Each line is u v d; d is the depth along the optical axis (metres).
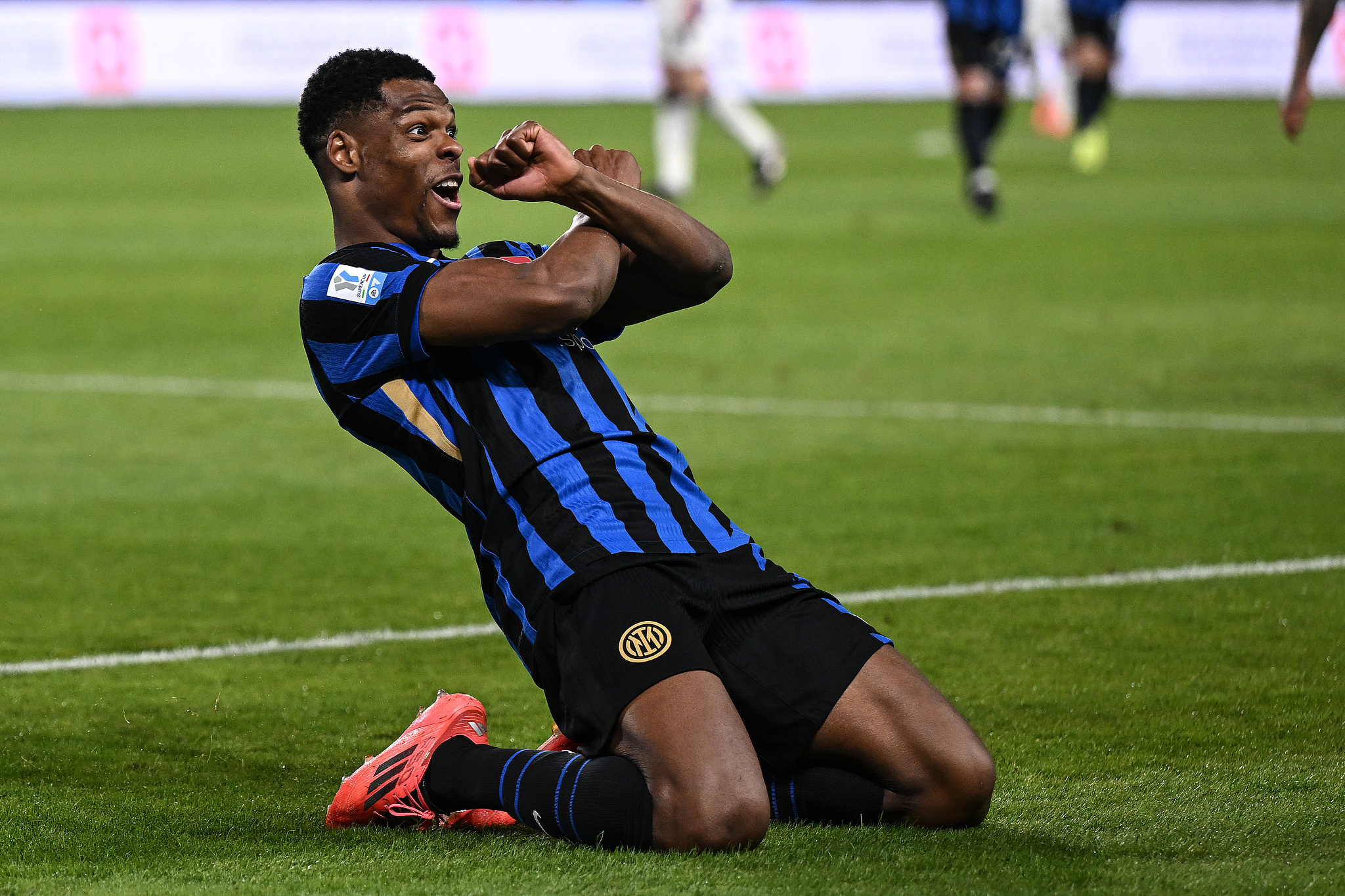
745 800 10.21
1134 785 12.02
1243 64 111.94
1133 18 109.69
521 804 10.81
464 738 11.38
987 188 55.44
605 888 9.74
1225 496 22.45
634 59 105.12
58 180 70.25
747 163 79.44
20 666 15.83
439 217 11.91
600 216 11.55
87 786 12.46
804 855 10.34
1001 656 15.80
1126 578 18.66
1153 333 35.72
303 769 12.94
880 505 22.33
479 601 18.30
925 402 29.42
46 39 99.44
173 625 17.31
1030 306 39.62
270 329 38.03
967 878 9.88
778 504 22.42
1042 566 19.22
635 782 10.44
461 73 102.56
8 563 19.81
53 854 10.79
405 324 11.11
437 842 10.95
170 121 94.69
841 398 29.80
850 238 51.59
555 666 11.08
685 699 10.43
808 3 108.88
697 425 27.62
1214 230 51.94
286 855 10.66
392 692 15.08
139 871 10.41
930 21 109.31
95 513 22.31
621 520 11.02
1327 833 10.77
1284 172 70.56
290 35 101.25
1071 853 10.41
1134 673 15.16
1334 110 101.44
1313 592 17.92
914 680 11.01
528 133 11.34
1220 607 17.44
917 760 10.78
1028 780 12.20
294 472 24.81
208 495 23.34
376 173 11.76
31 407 29.77
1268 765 12.43
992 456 25.22
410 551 20.41
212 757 13.23
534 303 10.98
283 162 76.44
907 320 38.19
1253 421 27.31
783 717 10.95
